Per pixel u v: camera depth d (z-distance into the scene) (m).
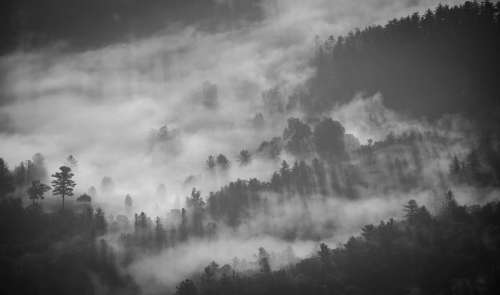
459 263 116.25
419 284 115.69
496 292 105.75
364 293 117.88
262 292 127.88
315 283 124.31
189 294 137.62
